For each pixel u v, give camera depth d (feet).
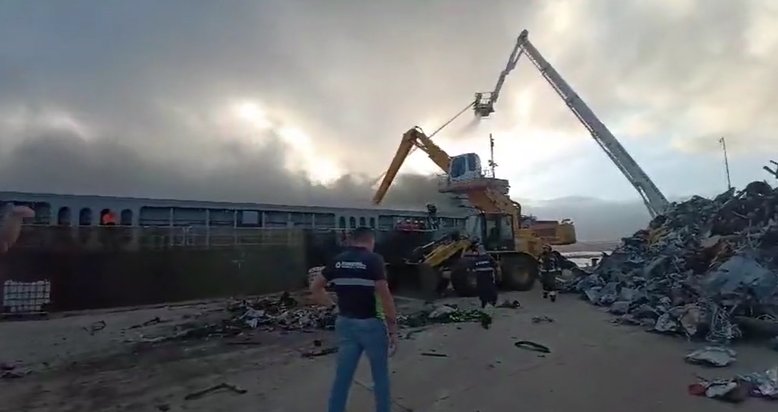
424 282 45.57
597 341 24.59
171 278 51.13
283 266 59.16
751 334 23.77
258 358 22.26
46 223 53.21
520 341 24.57
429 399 15.64
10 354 23.99
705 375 17.97
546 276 49.29
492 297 37.78
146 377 19.31
